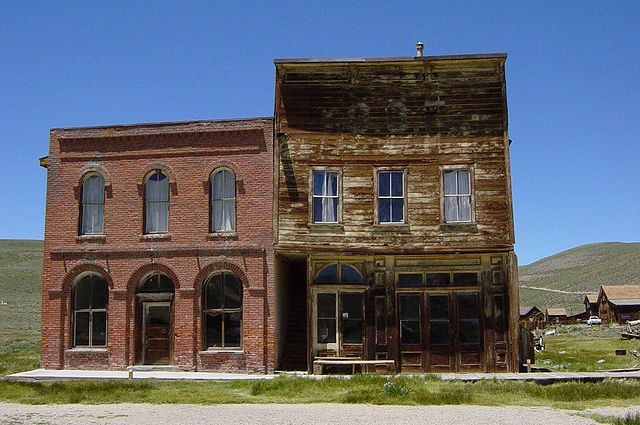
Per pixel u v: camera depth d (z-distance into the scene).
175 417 15.98
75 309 26.92
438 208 26.06
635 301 101.50
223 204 26.55
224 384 22.14
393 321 25.75
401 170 26.39
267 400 18.80
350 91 26.77
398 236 25.97
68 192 27.30
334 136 26.55
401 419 15.50
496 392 19.73
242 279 25.66
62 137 27.45
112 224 26.80
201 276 25.94
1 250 136.38
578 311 130.62
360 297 26.11
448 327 25.70
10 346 41.69
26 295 92.44
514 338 25.08
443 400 18.31
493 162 26.11
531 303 151.88
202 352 25.59
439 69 26.67
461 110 26.50
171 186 26.58
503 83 26.44
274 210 25.83
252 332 25.34
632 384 20.80
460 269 25.88
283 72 26.81
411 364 25.58
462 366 25.41
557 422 15.07
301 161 26.34
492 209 25.84
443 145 26.36
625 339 58.47
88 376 24.28
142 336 26.33
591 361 34.72
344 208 26.19
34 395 19.81
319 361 24.94
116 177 27.05
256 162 26.20
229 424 14.90
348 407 17.53
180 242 26.25
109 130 27.22
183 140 26.77
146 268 26.33
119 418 15.91
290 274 29.33
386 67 26.80
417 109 26.62
